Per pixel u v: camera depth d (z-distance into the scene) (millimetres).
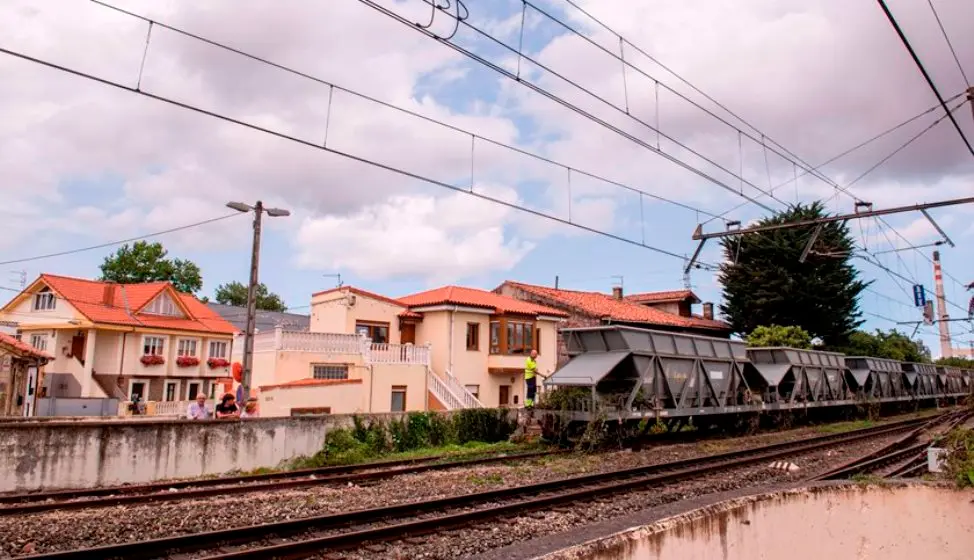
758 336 41750
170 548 7824
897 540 7281
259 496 11664
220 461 14828
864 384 34875
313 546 7836
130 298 38312
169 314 39000
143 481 13461
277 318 57906
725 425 24422
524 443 20953
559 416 19266
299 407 23375
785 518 6438
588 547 4477
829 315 43781
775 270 43406
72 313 34406
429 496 11844
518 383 35469
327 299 32562
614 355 20125
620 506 10844
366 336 31203
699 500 6309
